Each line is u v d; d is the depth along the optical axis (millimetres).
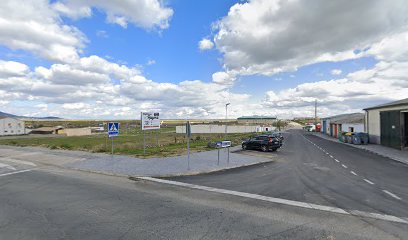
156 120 20516
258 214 6734
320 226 5910
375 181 11117
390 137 26500
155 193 8977
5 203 7617
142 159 17219
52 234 5348
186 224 5957
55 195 8594
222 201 7977
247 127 74125
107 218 6332
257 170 14000
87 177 11992
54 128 97750
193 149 23891
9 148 27016
